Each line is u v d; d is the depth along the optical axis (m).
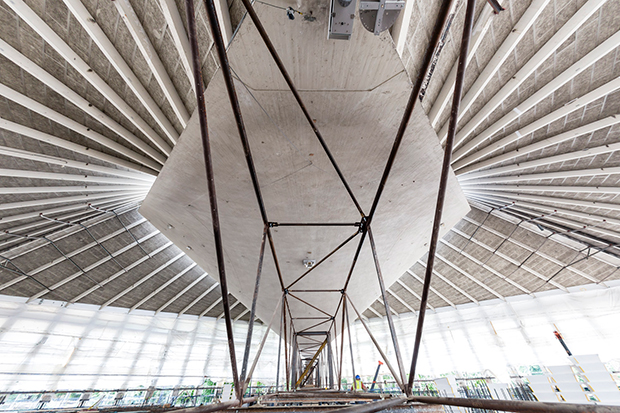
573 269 13.59
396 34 4.47
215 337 19.23
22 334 13.02
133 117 6.31
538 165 8.44
